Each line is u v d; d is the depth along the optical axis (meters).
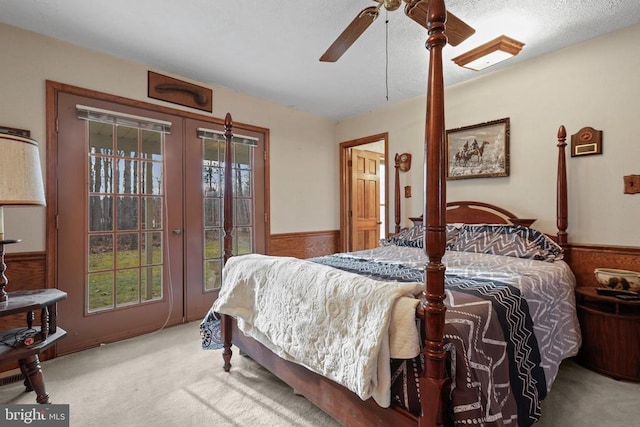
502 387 1.22
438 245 1.05
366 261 2.35
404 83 3.27
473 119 3.17
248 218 3.66
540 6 2.03
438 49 1.05
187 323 3.11
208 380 2.02
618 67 2.33
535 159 2.77
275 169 3.89
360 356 1.17
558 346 1.82
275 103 3.87
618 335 2.01
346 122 4.49
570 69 2.56
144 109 2.84
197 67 2.89
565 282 2.10
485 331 1.22
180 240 3.09
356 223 4.63
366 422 1.28
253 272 1.85
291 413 1.68
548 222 2.71
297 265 1.65
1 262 1.67
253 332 1.81
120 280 2.73
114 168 2.70
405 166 3.78
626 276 2.05
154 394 1.86
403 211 3.83
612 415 1.63
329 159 4.54
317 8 2.03
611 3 2.00
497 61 2.60
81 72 2.50
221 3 1.98
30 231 2.29
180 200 3.09
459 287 1.52
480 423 1.05
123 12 2.07
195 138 3.19
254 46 2.51
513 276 1.79
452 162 3.32
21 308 1.58
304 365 1.44
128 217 2.78
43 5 1.98
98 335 2.60
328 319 1.33
